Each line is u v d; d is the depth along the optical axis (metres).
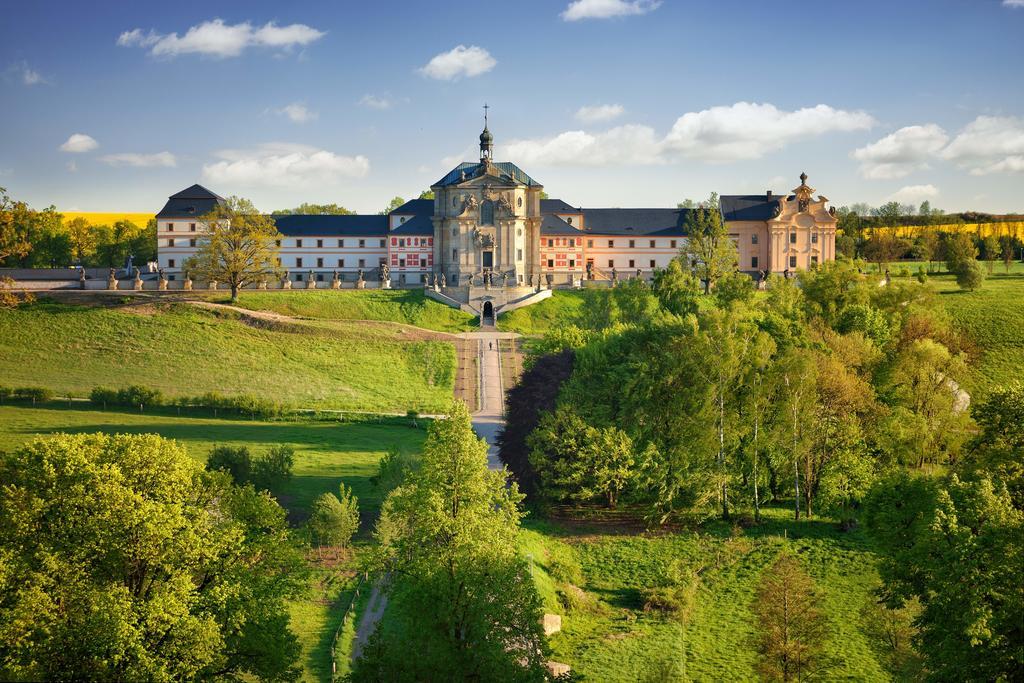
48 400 114.69
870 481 78.19
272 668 45.53
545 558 70.81
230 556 46.41
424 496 49.69
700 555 73.56
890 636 57.12
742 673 56.78
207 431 104.88
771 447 80.88
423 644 45.47
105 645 38.59
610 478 78.75
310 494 81.19
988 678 45.34
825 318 115.31
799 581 59.25
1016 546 47.31
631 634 61.22
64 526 43.41
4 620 38.47
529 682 45.31
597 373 86.38
